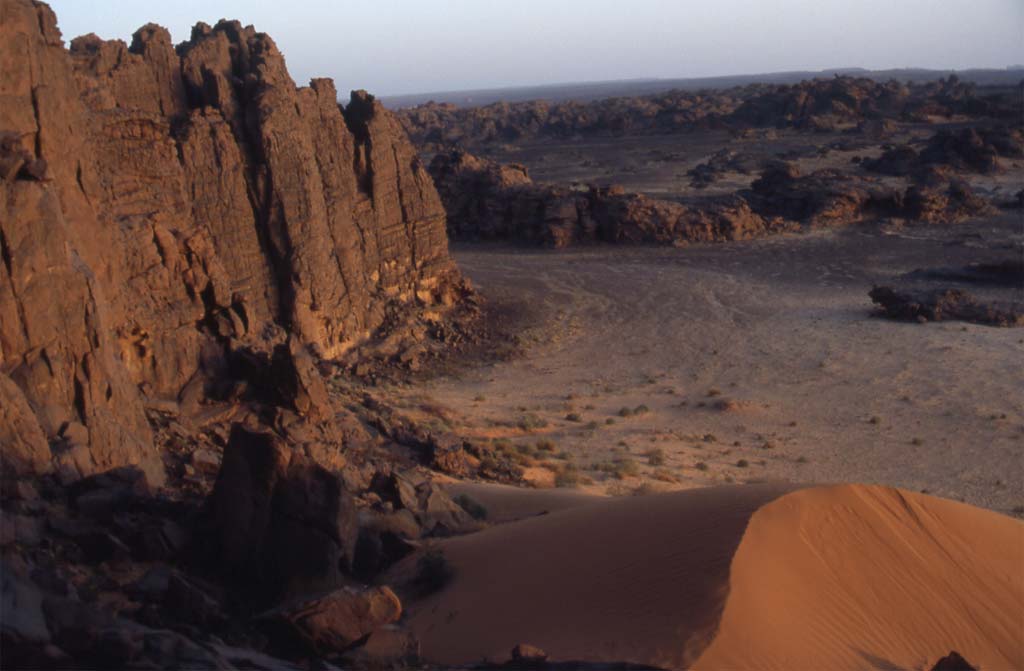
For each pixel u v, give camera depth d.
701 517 15.87
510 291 77.81
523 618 14.30
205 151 43.78
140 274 29.23
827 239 99.69
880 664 13.28
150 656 9.63
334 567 15.68
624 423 45.69
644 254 94.81
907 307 66.12
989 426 44.34
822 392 50.88
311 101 53.78
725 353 59.59
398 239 64.12
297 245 48.06
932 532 16.88
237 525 15.82
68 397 18.59
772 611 13.31
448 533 22.19
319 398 29.52
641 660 11.91
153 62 44.72
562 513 19.91
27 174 18.50
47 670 8.80
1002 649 14.96
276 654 12.92
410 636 13.49
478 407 47.84
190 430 26.67
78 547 14.45
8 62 21.42
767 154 183.50
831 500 16.44
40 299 18.20
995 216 109.19
